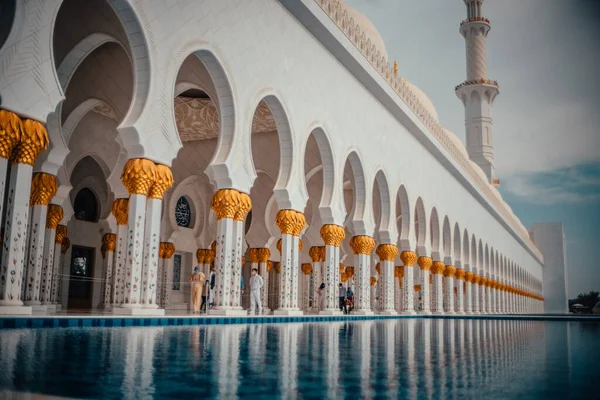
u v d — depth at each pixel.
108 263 14.89
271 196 19.16
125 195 12.02
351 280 24.89
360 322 11.79
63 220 12.84
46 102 6.88
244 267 20.34
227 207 9.78
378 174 16.84
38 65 6.80
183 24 8.88
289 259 11.74
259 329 7.59
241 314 9.88
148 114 8.22
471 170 27.11
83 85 11.28
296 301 11.92
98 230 15.55
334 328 8.66
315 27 12.58
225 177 9.85
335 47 13.51
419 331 8.47
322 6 12.41
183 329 6.88
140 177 8.08
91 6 9.11
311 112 12.70
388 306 16.92
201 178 17.97
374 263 26.53
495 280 34.16
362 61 14.53
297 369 3.35
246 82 10.33
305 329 8.03
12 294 6.54
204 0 9.30
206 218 18.16
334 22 13.02
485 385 2.86
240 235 10.09
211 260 18.14
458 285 25.66
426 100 24.02
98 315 7.72
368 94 16.06
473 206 29.25
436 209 22.34
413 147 19.95
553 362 4.03
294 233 11.88
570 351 5.07
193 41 9.06
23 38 6.65
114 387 2.55
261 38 10.85
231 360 3.69
